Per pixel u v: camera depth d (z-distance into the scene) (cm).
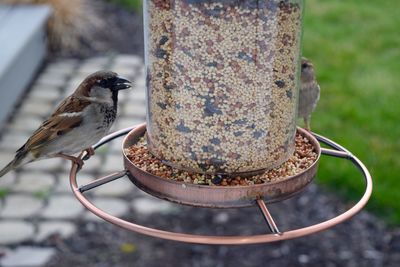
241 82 451
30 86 1229
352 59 1211
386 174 900
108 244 818
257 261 799
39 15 1278
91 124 564
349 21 1382
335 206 880
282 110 469
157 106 473
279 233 389
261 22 445
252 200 438
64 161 985
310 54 1232
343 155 498
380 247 819
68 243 816
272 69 456
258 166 467
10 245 809
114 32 1449
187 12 445
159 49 461
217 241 379
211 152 462
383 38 1296
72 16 1399
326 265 792
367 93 1089
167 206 888
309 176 466
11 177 940
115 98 578
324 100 1073
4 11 1299
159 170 476
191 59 452
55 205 884
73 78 1270
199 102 457
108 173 955
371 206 874
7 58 1052
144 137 530
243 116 457
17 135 1058
